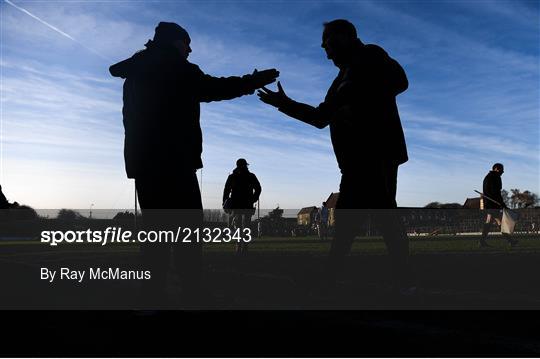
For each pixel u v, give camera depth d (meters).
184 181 3.78
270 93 4.12
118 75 3.88
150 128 3.74
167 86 3.75
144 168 3.75
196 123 3.87
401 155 4.18
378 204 4.13
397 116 4.19
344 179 4.20
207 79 3.83
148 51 3.85
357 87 4.08
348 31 4.20
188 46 3.99
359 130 4.11
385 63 4.12
